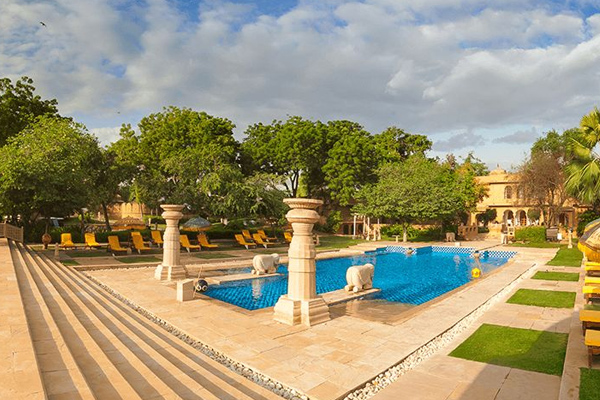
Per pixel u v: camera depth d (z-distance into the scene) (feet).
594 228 25.71
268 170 135.95
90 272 46.85
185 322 26.21
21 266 38.91
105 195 89.76
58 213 69.46
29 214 74.69
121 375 13.94
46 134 70.74
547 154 107.45
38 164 62.95
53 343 15.79
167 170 94.99
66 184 66.90
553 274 45.42
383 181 105.29
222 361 19.81
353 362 19.21
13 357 12.98
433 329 24.84
